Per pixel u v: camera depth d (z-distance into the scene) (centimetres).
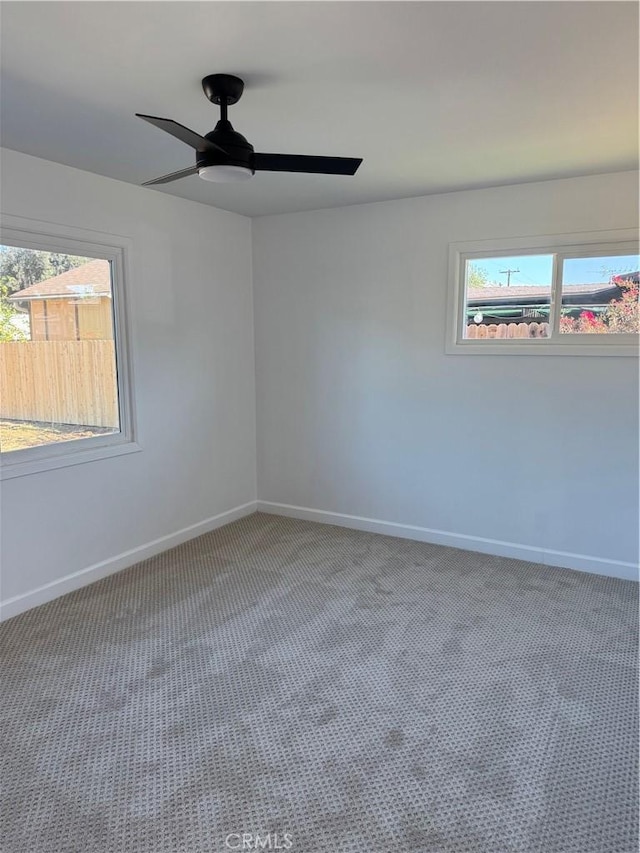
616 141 284
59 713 234
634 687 251
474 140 282
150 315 387
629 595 339
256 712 235
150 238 381
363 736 221
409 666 266
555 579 362
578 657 273
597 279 355
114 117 251
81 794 193
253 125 261
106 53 192
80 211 334
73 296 344
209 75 209
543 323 374
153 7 163
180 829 180
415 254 404
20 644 287
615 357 352
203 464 443
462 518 414
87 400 358
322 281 444
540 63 202
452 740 219
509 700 242
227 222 445
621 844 175
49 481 332
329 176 344
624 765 206
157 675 260
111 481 370
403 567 381
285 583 357
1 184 295
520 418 385
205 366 436
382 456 439
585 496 371
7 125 260
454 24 175
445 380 407
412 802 190
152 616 315
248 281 473
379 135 275
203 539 436
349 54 194
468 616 313
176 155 304
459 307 396
